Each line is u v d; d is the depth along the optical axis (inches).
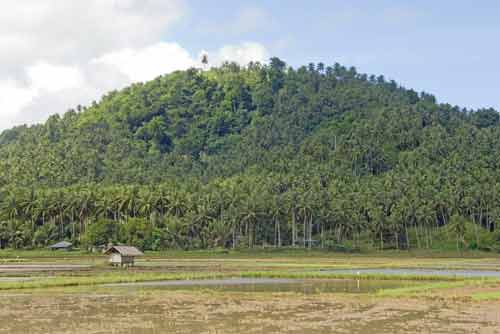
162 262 6417.3
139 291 3452.3
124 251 5649.6
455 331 2285.9
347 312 2706.7
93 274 4581.7
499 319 2529.5
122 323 2443.4
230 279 4264.3
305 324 2421.3
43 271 4891.7
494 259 7490.2
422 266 5743.1
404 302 2994.6
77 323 2439.7
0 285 3639.3
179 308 2817.4
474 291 3385.8
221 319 2534.5
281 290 3570.4
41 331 2282.2
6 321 2482.8
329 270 5128.0
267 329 2321.6
